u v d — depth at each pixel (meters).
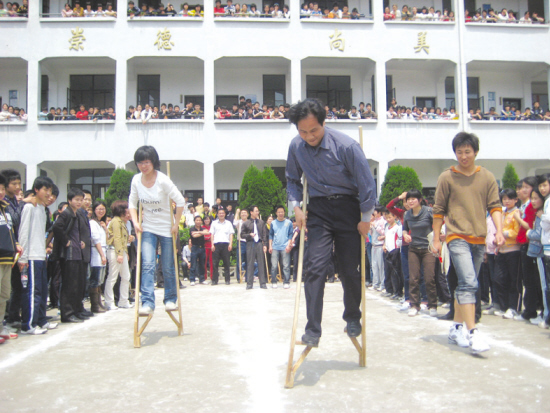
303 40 18.59
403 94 21.02
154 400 3.01
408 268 7.12
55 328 5.91
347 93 20.95
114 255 7.75
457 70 19.08
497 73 21.47
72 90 20.08
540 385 3.24
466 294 4.37
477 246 4.61
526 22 19.55
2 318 5.15
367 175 3.50
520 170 20.80
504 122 19.00
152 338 5.08
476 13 20.61
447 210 4.74
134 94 19.94
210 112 18.14
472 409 2.79
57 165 19.72
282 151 18.20
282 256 11.24
